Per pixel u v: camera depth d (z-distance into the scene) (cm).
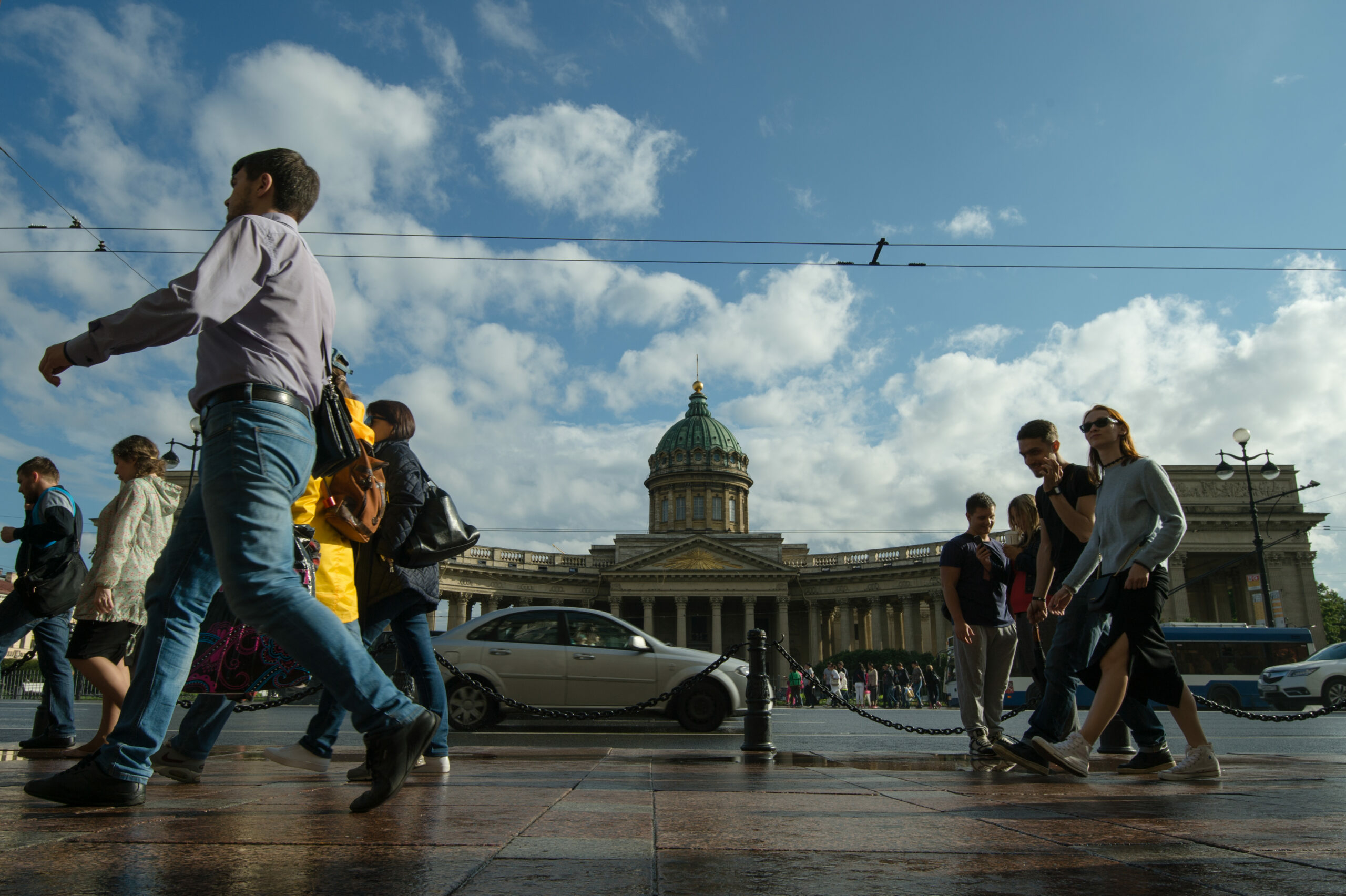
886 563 6975
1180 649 3088
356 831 283
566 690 1366
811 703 5169
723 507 8225
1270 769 637
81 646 659
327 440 376
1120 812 359
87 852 238
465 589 6881
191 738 463
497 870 222
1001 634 747
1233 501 5544
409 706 340
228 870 216
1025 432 704
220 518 329
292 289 355
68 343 313
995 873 228
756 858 246
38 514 712
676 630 7550
